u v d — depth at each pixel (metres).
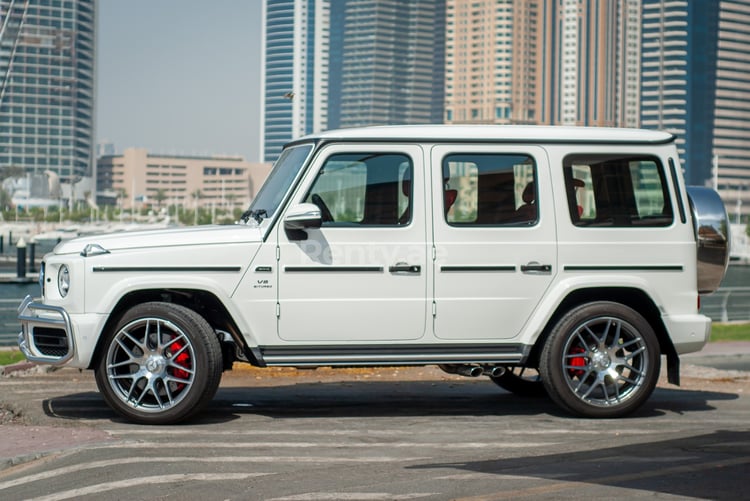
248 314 7.71
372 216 7.86
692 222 8.41
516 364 8.15
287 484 5.68
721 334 21.88
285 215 7.76
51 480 5.81
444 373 11.13
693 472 6.04
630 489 5.59
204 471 5.99
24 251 46.84
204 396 7.55
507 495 5.44
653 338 8.10
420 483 5.71
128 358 7.69
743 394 9.91
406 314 7.85
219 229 7.80
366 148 7.88
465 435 7.24
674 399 9.44
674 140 8.36
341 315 7.77
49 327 7.66
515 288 8.00
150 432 7.23
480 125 8.12
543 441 7.04
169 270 7.64
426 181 7.92
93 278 7.56
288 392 9.45
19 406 8.34
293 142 8.37
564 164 8.16
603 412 8.05
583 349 8.11
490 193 8.03
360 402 8.84
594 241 8.13
